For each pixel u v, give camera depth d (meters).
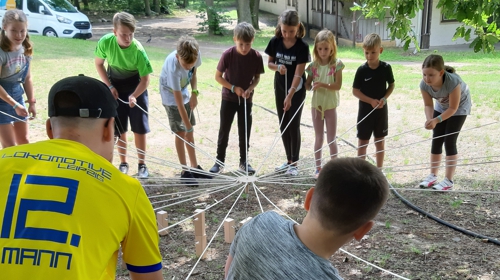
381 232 4.30
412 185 5.50
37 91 9.25
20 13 4.72
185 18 34.34
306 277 1.54
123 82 5.28
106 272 1.59
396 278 3.54
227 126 5.62
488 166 6.06
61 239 1.46
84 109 1.70
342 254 3.90
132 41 5.02
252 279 1.61
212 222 4.53
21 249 1.43
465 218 4.58
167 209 4.81
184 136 5.34
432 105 5.11
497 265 3.68
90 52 14.45
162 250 4.00
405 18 5.31
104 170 1.64
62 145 1.66
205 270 3.68
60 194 1.52
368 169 1.62
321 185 1.59
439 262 3.75
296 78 5.30
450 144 5.13
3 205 1.50
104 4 36.72
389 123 8.21
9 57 4.75
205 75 12.74
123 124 5.43
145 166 5.56
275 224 1.68
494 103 9.52
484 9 4.41
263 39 22.86
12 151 1.64
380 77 5.21
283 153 6.66
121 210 1.61
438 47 21.09
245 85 5.44
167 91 5.16
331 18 24.23
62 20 18.08
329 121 5.50
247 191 4.96
